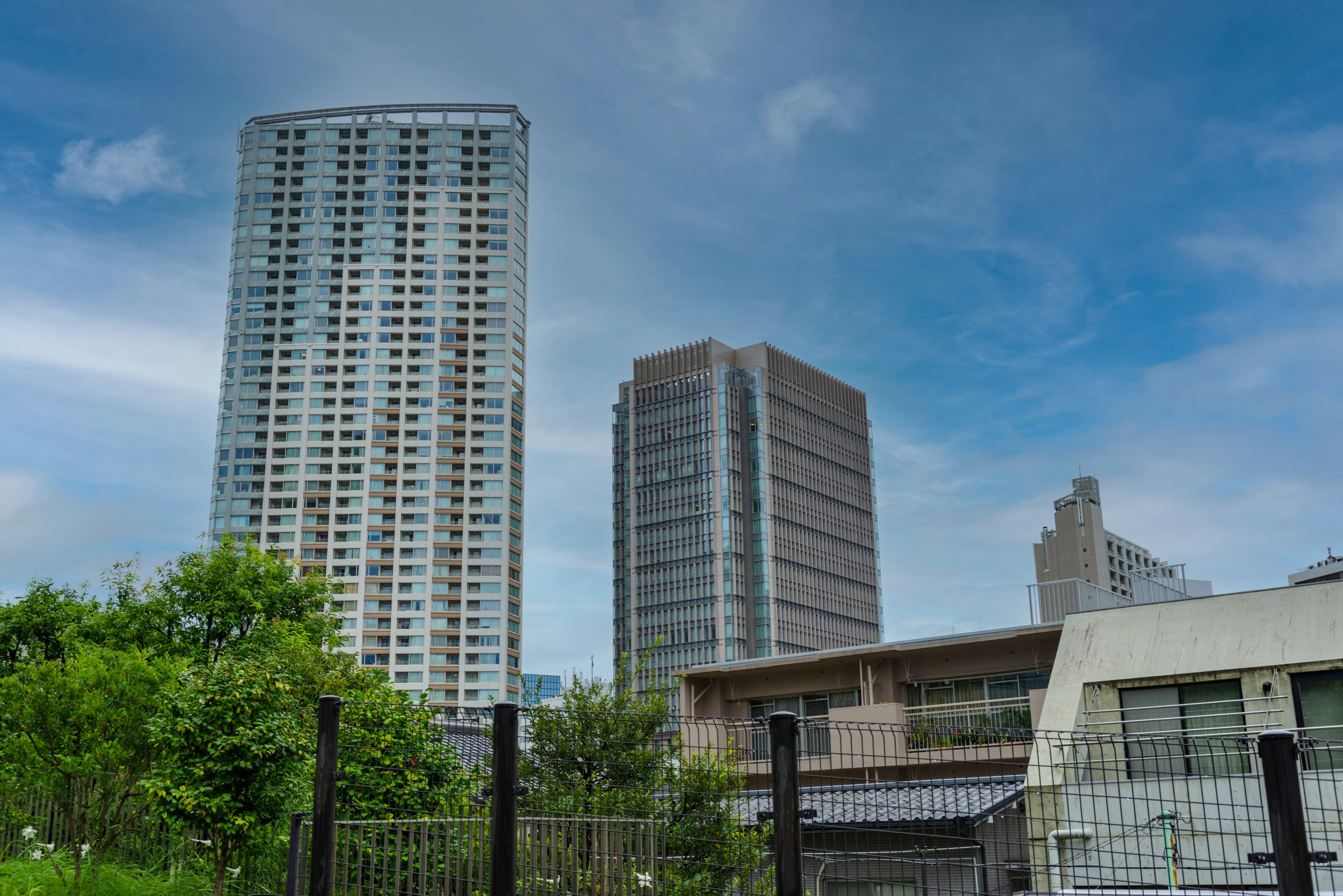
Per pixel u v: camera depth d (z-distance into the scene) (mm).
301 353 163625
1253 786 17031
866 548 194375
